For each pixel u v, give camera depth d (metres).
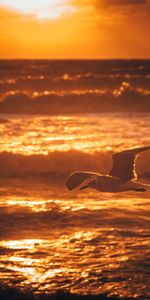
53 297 13.62
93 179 9.23
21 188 24.95
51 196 23.36
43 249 16.61
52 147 32.59
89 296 13.63
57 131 39.03
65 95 53.88
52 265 15.40
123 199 22.58
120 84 67.19
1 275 14.73
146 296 13.59
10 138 35.81
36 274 14.83
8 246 16.81
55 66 119.38
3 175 27.67
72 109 52.19
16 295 13.70
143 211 20.70
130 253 16.25
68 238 17.61
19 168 28.27
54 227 18.77
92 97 54.00
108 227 18.73
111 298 13.52
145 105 53.09
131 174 9.44
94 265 15.38
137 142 34.03
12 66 115.19
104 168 29.03
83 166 28.91
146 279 14.49
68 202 22.22
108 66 123.00
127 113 49.66
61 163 28.91
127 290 13.90
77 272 14.93
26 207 21.31
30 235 17.91
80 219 19.67
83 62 157.38
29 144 33.66
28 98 53.09
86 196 23.17
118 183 9.13
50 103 52.97
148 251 16.44
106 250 16.50
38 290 13.95
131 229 18.50
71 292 13.84
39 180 26.77
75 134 37.59
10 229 18.48
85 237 17.72
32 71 92.38
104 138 35.62
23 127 40.97
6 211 20.69
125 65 130.25
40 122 43.94
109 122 43.22
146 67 115.25
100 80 66.81
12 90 61.44
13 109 51.81
